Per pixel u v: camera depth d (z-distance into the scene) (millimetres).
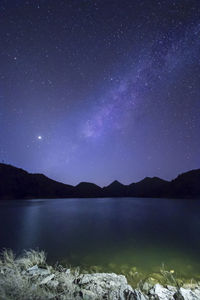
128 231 10648
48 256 6477
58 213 18859
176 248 7426
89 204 29734
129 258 6230
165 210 20234
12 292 2783
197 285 4070
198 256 6457
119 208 23047
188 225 12258
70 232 10516
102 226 12188
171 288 3742
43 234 10062
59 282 3562
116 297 3010
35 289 3006
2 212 19953
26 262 4770
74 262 5863
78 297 2912
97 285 3441
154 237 9258
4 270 3994
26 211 20797
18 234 10062
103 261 5949
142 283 4238
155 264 5676
